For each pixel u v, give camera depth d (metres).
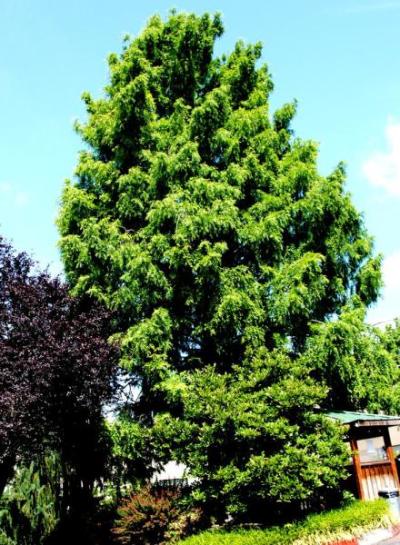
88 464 14.50
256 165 16.22
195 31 18.12
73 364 11.95
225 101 16.67
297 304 13.83
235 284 14.51
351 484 14.46
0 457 11.49
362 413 15.65
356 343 14.90
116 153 16.62
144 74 16.03
